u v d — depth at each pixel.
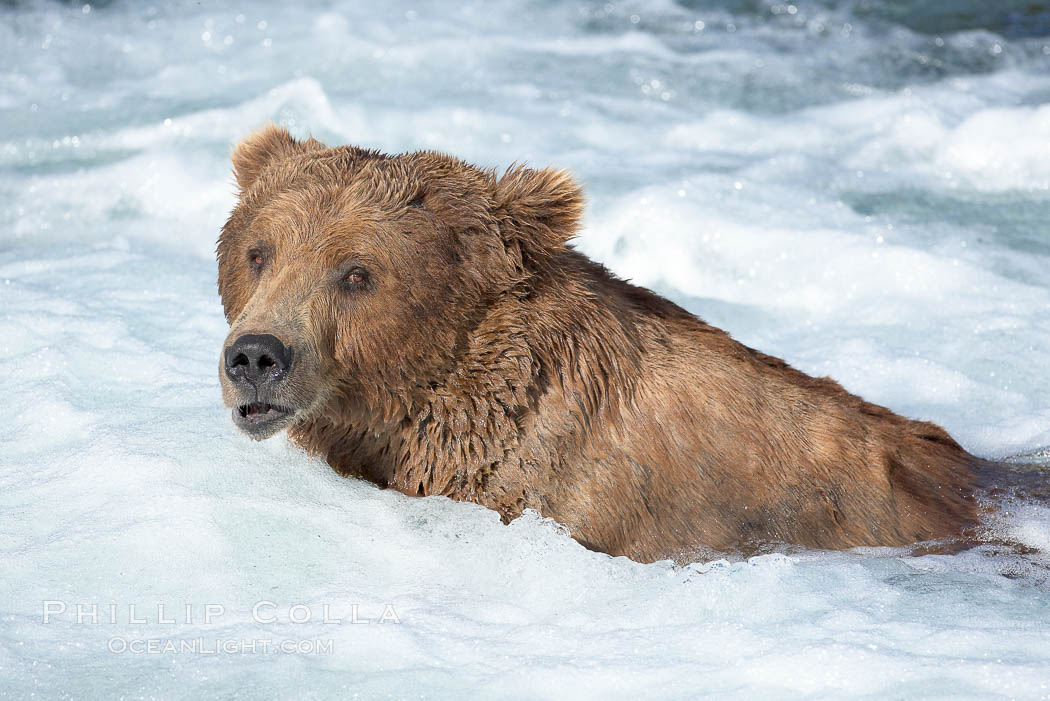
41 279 22.16
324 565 12.54
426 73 37.12
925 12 46.00
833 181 29.03
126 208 27.45
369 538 12.89
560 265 13.18
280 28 41.56
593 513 12.71
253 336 11.63
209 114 31.56
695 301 24.12
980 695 10.29
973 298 23.33
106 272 22.62
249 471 13.88
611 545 12.85
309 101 31.61
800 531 13.53
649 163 29.98
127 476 13.73
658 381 13.18
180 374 17.16
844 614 11.85
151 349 18.09
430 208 12.44
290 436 14.07
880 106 34.88
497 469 12.74
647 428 12.96
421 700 10.40
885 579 12.80
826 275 24.38
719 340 14.05
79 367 17.31
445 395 12.61
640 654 11.12
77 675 10.67
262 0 45.09
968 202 28.00
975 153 30.33
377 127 31.83
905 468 14.70
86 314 19.64
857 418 14.55
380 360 12.32
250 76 36.44
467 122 32.62
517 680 10.69
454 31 41.84
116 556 12.42
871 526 13.91
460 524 12.79
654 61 39.56
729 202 26.72
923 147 31.22
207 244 25.53
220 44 40.00
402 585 12.34
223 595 12.05
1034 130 30.56
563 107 34.50
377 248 12.10
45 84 36.12
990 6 46.50
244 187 14.05
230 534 12.82
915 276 24.06
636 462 12.86
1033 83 38.09
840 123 33.94
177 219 27.06
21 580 12.00
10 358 17.58
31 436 15.22
